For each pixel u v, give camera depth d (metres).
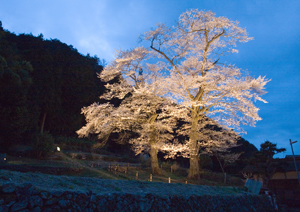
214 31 18.64
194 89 18.31
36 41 41.75
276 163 18.55
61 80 33.22
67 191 4.56
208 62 18.72
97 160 23.38
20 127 21.44
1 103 21.12
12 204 3.72
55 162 17.28
